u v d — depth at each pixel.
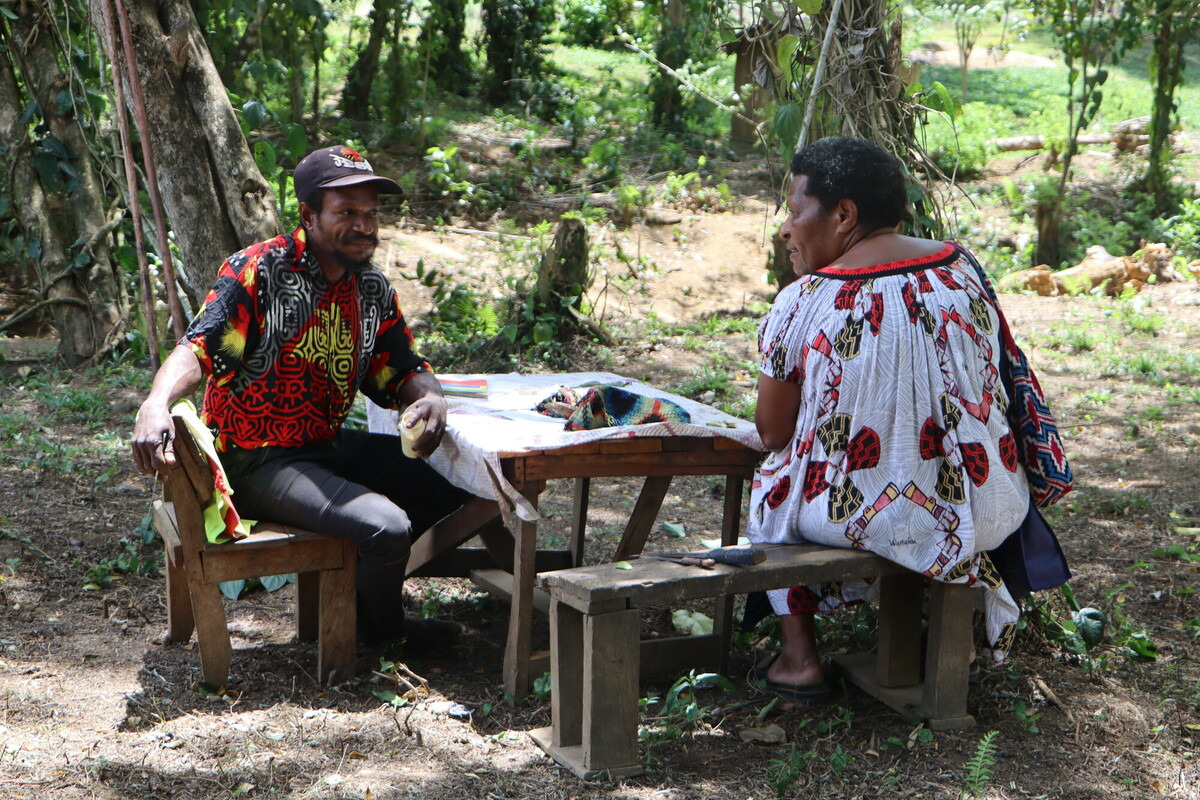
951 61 21.52
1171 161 13.54
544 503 5.44
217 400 3.33
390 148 13.60
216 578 3.21
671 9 15.98
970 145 14.29
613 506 5.39
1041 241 11.43
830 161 3.03
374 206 3.26
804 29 4.52
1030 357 8.36
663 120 15.91
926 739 3.02
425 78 14.57
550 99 16.53
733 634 3.82
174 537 3.43
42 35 7.23
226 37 11.30
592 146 14.79
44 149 7.33
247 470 3.36
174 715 3.15
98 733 3.01
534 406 3.63
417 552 3.88
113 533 4.60
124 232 7.71
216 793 2.74
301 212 3.29
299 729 3.09
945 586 3.03
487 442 3.12
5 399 6.70
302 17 12.81
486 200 12.28
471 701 3.31
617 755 2.85
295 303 3.27
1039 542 3.16
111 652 3.57
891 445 2.95
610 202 12.57
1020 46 23.38
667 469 3.29
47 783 2.73
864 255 3.02
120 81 4.07
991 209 12.69
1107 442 6.43
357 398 5.27
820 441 3.02
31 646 3.56
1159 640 3.78
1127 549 4.74
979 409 2.97
